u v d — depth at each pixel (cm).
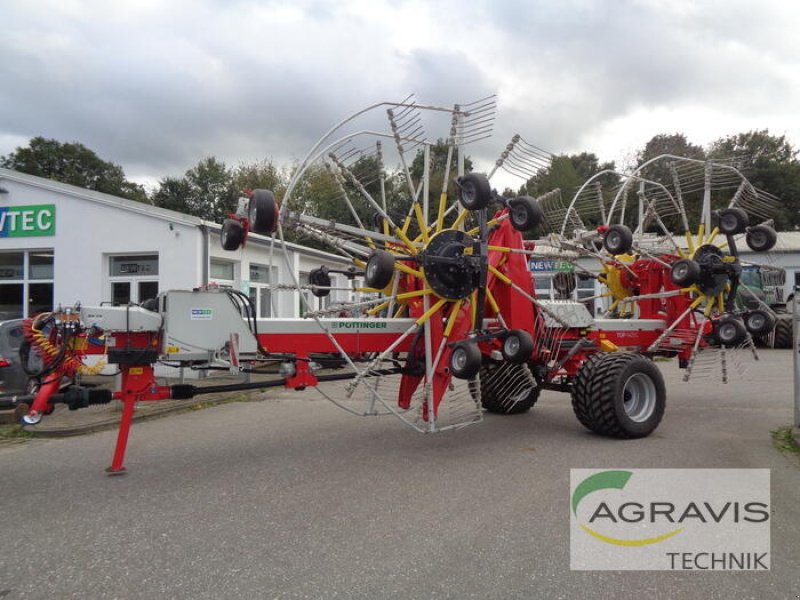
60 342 551
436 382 641
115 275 1423
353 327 632
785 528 436
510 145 680
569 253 846
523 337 633
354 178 667
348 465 607
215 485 546
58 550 405
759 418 833
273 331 598
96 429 825
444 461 617
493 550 397
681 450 651
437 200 743
